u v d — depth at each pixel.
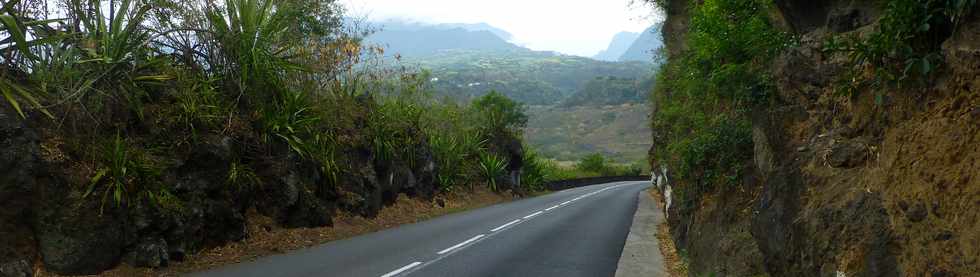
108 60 8.15
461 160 27.91
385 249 10.84
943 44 3.80
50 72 8.04
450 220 17.56
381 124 17.70
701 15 8.88
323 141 13.45
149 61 9.38
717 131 8.74
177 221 8.73
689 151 10.07
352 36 16.34
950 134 3.41
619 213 20.80
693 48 10.27
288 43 12.64
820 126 5.14
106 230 7.66
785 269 4.71
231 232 10.08
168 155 9.12
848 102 4.88
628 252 11.36
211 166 9.84
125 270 7.81
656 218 19.19
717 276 6.79
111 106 8.70
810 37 6.45
